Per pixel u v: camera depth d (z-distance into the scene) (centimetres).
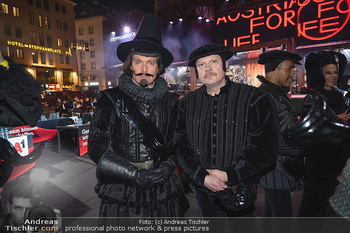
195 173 140
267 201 195
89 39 3912
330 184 121
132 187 143
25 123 144
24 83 138
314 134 118
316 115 117
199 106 153
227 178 132
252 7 1543
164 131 155
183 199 162
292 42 1352
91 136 149
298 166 173
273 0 1453
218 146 143
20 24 2961
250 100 139
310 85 220
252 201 137
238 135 139
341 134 113
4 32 2781
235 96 145
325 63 199
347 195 113
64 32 3575
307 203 136
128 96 151
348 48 1229
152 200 142
